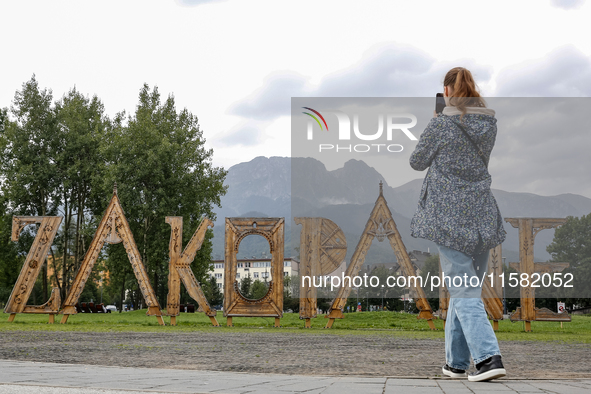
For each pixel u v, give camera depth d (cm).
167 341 963
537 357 714
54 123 3919
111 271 3919
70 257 4388
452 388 350
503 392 327
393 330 1562
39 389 305
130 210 3462
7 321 1777
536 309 1572
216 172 4000
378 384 372
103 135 3941
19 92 3912
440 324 1827
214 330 1473
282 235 1734
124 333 1235
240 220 1752
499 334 1436
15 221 1809
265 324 1886
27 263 1797
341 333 1376
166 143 3581
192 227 3738
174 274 1803
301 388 340
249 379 395
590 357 722
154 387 329
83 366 482
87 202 4097
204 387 335
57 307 1780
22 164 3794
